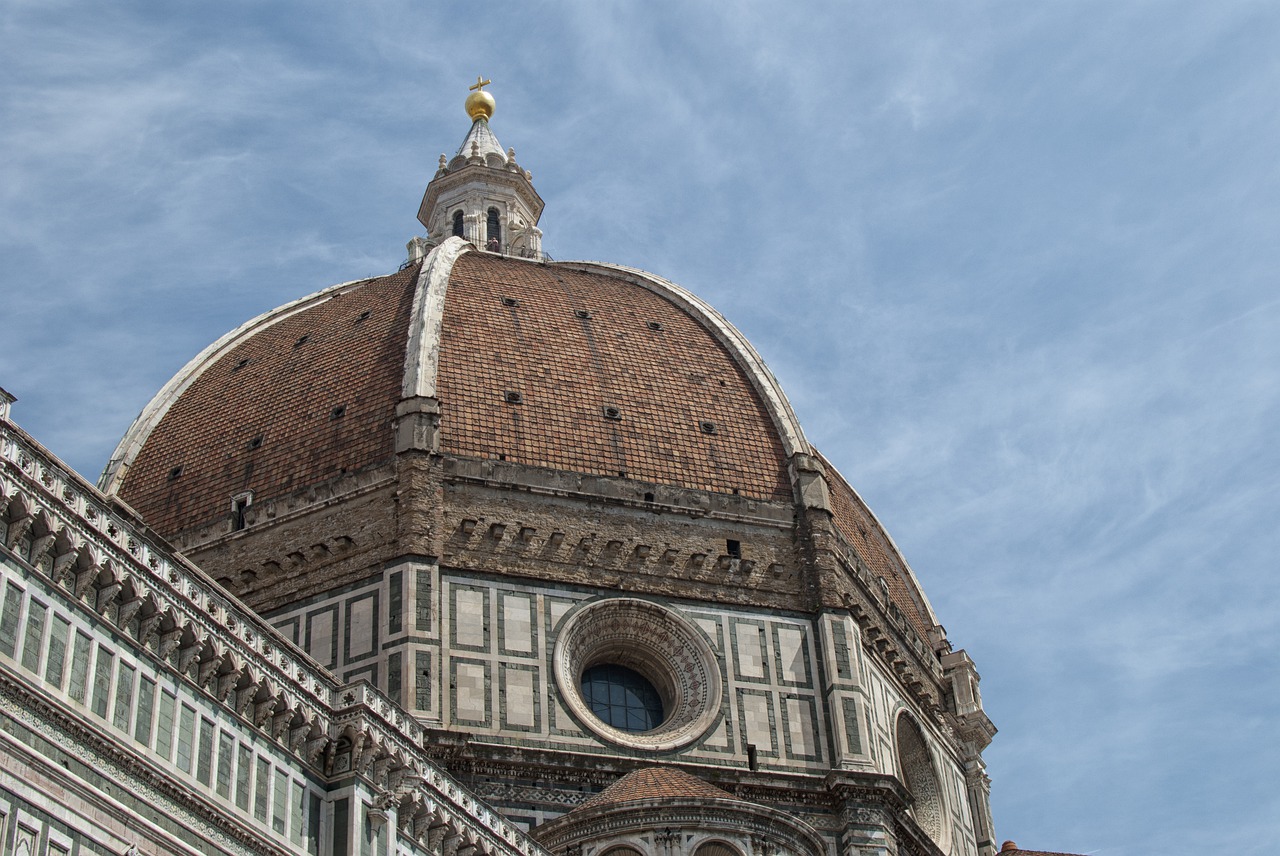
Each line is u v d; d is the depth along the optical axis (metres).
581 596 97.44
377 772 63.16
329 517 98.44
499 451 100.69
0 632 50.03
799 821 83.81
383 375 104.56
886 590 111.25
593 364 108.00
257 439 105.19
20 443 52.19
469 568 95.81
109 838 51.72
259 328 118.12
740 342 113.81
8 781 48.69
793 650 99.69
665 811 81.88
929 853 97.31
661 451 104.44
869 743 96.94
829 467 117.19
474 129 148.62
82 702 52.19
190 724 56.38
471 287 112.19
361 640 93.19
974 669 116.56
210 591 59.03
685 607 99.25
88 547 53.47
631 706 98.44
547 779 89.88
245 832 57.19
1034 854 108.88
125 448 109.00
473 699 91.62
